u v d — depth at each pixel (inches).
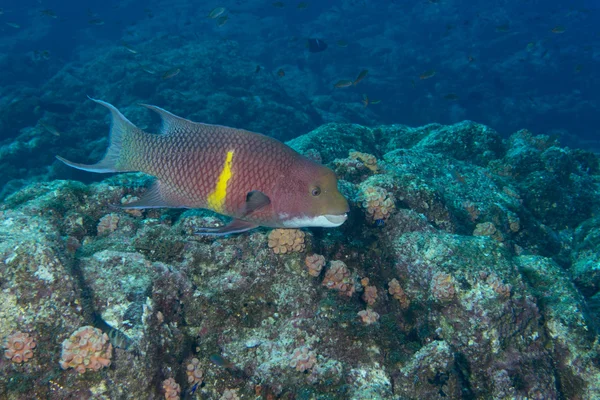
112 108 40.5
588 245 74.2
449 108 292.2
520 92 314.2
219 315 45.5
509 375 44.4
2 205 55.7
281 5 251.0
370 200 55.0
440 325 46.9
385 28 442.3
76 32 455.5
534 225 81.0
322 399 41.1
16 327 35.7
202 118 187.2
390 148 112.3
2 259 36.7
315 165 39.8
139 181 61.9
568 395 46.3
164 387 39.4
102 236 53.3
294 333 44.7
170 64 220.5
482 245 49.9
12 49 398.6
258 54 358.3
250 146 39.6
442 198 62.6
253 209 40.1
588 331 47.6
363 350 44.6
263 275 46.9
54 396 35.6
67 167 153.5
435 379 42.4
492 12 443.5
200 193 40.4
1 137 185.2
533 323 46.8
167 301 43.8
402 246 52.6
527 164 95.3
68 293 37.3
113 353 36.9
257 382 42.5
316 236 51.2
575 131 288.4
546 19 414.6
